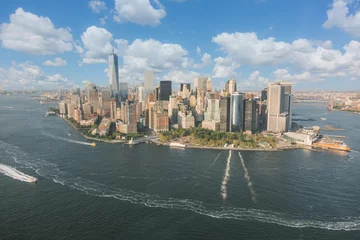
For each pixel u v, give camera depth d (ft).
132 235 622.95
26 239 602.85
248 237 620.08
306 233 635.66
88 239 606.55
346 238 618.03
